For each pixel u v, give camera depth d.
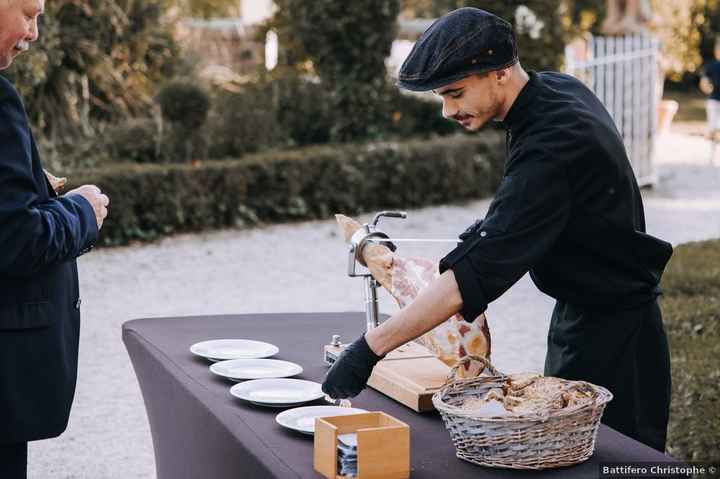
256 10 14.50
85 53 10.29
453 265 2.12
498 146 11.31
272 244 8.62
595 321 2.50
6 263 2.28
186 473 2.61
